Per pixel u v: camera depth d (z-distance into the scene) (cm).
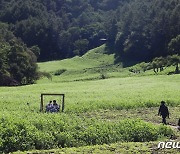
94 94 5078
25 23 19450
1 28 17262
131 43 16038
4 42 12731
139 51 15738
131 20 17375
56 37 19762
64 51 19988
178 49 12938
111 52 17838
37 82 11575
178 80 7538
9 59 10750
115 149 1872
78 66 16188
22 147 1947
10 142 1931
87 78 12394
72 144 2070
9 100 4372
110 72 14188
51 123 2228
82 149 1866
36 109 3678
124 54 16788
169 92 5134
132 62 15675
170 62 11019
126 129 2252
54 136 2084
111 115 3416
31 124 2177
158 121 3112
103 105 3944
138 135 2234
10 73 10631
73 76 14025
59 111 3559
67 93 5272
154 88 5881
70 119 2469
